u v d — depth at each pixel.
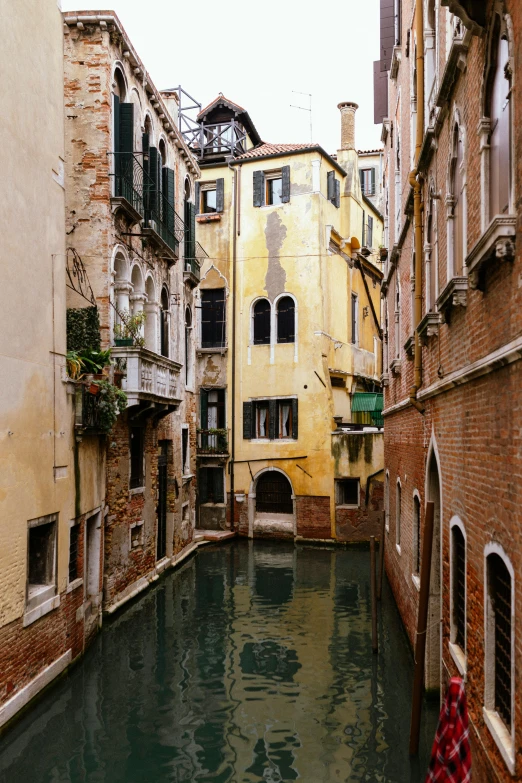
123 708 9.39
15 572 8.61
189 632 12.91
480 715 6.04
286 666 11.14
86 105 13.46
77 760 7.93
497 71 5.70
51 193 9.98
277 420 24.42
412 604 11.37
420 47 10.19
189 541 20.91
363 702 9.70
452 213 8.00
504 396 5.27
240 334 25.05
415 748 8.12
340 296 26.27
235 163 25.36
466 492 6.84
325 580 17.61
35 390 9.30
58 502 10.08
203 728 8.84
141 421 15.41
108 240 13.38
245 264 25.11
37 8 9.52
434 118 9.34
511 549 5.02
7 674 8.39
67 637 10.46
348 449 23.08
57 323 10.16
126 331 13.67
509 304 5.09
